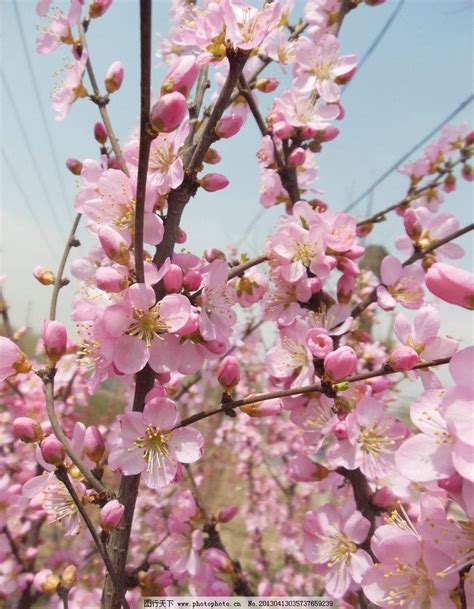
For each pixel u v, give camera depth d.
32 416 0.29
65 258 0.16
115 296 0.14
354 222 0.18
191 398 0.40
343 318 0.19
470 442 0.09
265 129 0.20
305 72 0.21
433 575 0.10
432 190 0.26
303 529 0.17
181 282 0.13
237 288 0.17
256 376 0.37
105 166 0.16
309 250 0.18
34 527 0.29
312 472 0.18
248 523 0.44
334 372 0.13
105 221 0.14
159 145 0.14
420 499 0.10
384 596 0.11
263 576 0.41
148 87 0.10
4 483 0.25
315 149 0.22
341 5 0.22
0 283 0.29
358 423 0.16
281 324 0.19
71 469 0.14
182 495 0.21
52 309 0.15
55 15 0.17
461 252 0.20
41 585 0.14
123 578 0.12
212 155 0.15
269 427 0.45
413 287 0.19
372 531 0.17
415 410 0.10
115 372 0.14
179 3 0.21
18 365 0.13
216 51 0.13
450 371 0.09
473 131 0.26
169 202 0.14
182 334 0.13
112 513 0.12
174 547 0.20
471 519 0.09
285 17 0.20
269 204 0.23
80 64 0.17
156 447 0.13
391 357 0.13
